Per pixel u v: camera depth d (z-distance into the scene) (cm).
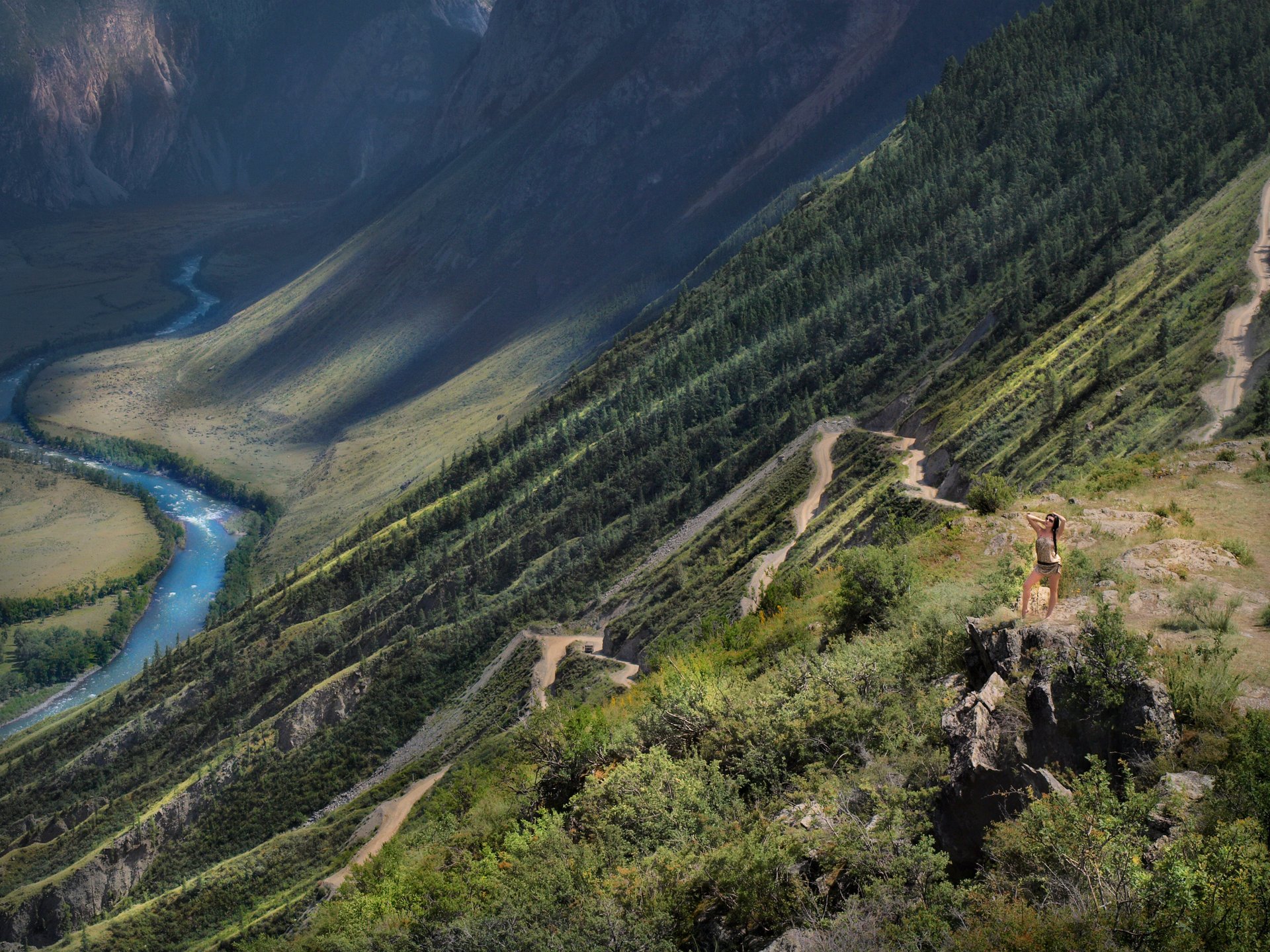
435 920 2020
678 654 3494
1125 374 9756
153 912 10138
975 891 1127
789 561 10269
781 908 1333
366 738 13462
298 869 9994
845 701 1767
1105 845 1045
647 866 1628
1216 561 1889
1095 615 1416
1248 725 1177
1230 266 10875
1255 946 924
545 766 2616
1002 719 1308
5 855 13638
